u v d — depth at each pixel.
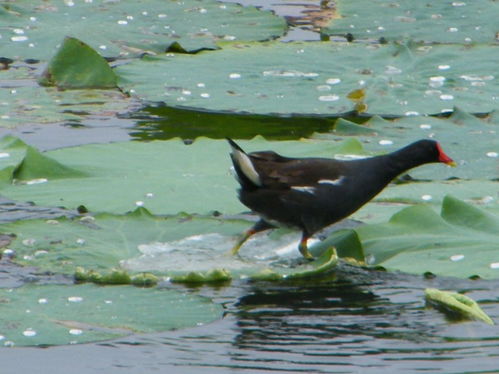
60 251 9.91
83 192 11.22
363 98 15.10
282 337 8.57
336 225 11.42
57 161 11.81
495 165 12.64
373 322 8.90
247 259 10.31
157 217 10.75
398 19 19.17
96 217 10.66
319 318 8.97
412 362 8.13
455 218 10.56
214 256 10.16
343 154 12.55
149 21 18.73
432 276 9.99
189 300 8.96
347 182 10.98
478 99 15.14
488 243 10.06
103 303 8.79
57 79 15.98
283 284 9.72
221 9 19.58
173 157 12.36
